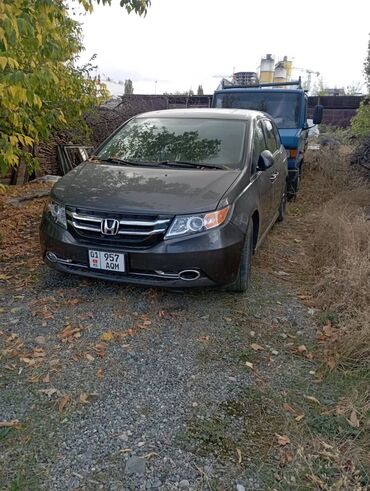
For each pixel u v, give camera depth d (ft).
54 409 7.61
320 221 18.72
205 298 11.88
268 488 6.23
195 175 11.66
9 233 16.89
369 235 15.31
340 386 8.57
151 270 10.28
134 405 7.77
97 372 8.66
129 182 11.39
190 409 7.73
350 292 11.44
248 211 11.64
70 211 10.90
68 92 19.02
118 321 10.55
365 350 9.32
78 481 6.21
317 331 10.57
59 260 11.35
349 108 54.24
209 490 6.16
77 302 11.35
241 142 13.47
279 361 9.34
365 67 31.58
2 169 13.53
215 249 10.27
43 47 11.60
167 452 6.77
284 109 27.17
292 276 13.99
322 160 32.27
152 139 13.98
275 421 7.54
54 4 11.05
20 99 11.21
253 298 12.10
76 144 32.58
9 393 7.97
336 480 6.38
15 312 10.79
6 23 9.17
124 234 10.31
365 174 27.81
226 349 9.66
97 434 7.08
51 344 9.54
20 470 6.35
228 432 7.25
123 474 6.35
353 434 7.28
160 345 9.66
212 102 28.60
